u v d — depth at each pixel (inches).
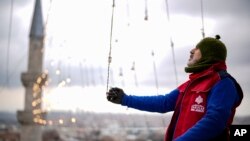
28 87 2170.3
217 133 101.6
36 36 2218.3
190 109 108.0
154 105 129.5
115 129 3408.0
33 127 2182.6
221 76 108.9
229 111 103.4
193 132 99.9
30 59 2180.1
